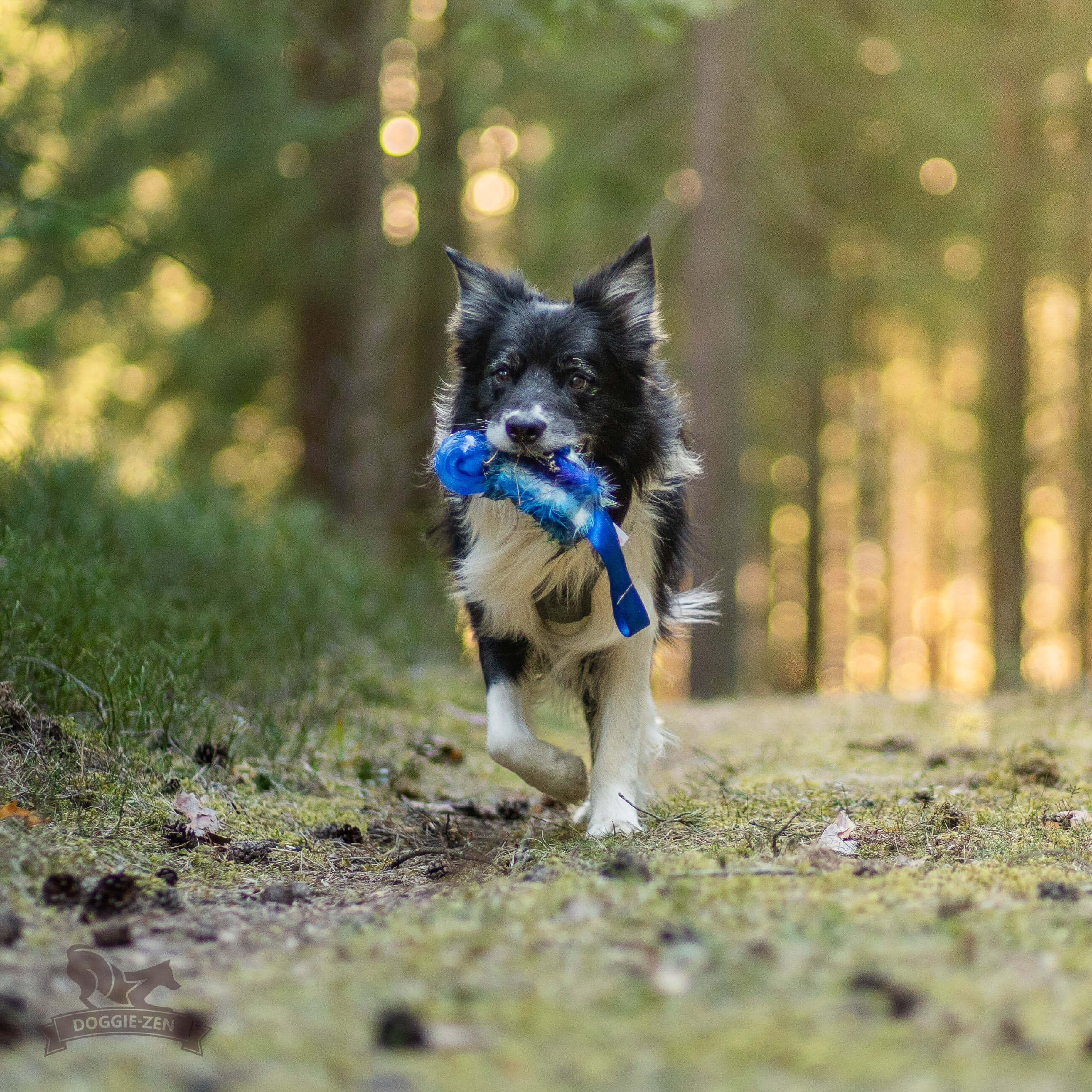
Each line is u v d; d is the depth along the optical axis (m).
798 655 24.69
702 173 13.00
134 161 11.91
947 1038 1.90
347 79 12.15
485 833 4.08
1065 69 14.24
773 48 14.29
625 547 4.12
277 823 4.00
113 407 14.16
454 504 4.38
